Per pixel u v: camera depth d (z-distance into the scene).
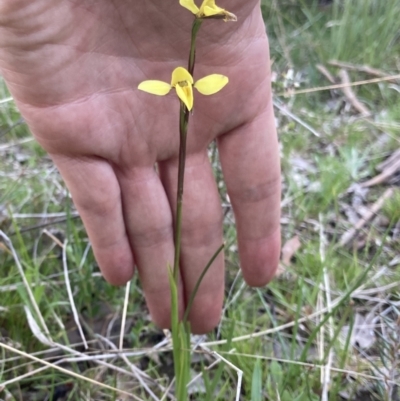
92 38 0.12
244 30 0.13
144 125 0.14
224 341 0.16
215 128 0.14
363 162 0.25
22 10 0.11
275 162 0.15
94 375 0.16
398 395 0.15
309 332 0.17
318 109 0.29
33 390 0.16
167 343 0.17
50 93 0.13
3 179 0.24
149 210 0.14
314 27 0.35
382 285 0.19
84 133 0.13
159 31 0.13
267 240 0.15
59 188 0.23
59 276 0.19
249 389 0.15
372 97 0.30
